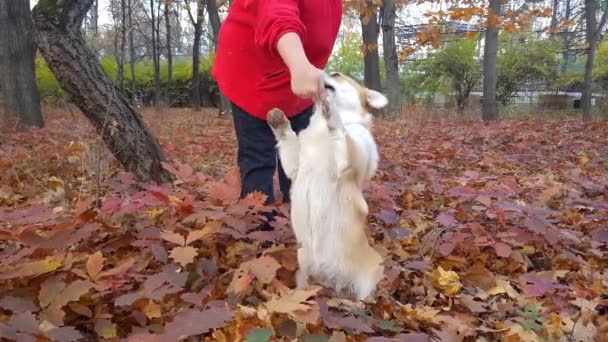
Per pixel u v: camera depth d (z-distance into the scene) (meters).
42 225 2.99
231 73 3.39
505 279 3.53
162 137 8.35
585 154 9.15
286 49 2.49
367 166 3.04
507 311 3.08
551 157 8.92
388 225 4.28
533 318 2.85
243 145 3.55
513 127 13.97
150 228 3.04
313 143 2.89
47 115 13.80
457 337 2.51
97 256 2.49
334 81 3.31
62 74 4.32
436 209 4.99
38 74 17.72
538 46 27.75
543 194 4.06
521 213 3.79
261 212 3.49
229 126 14.27
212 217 2.91
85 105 4.45
